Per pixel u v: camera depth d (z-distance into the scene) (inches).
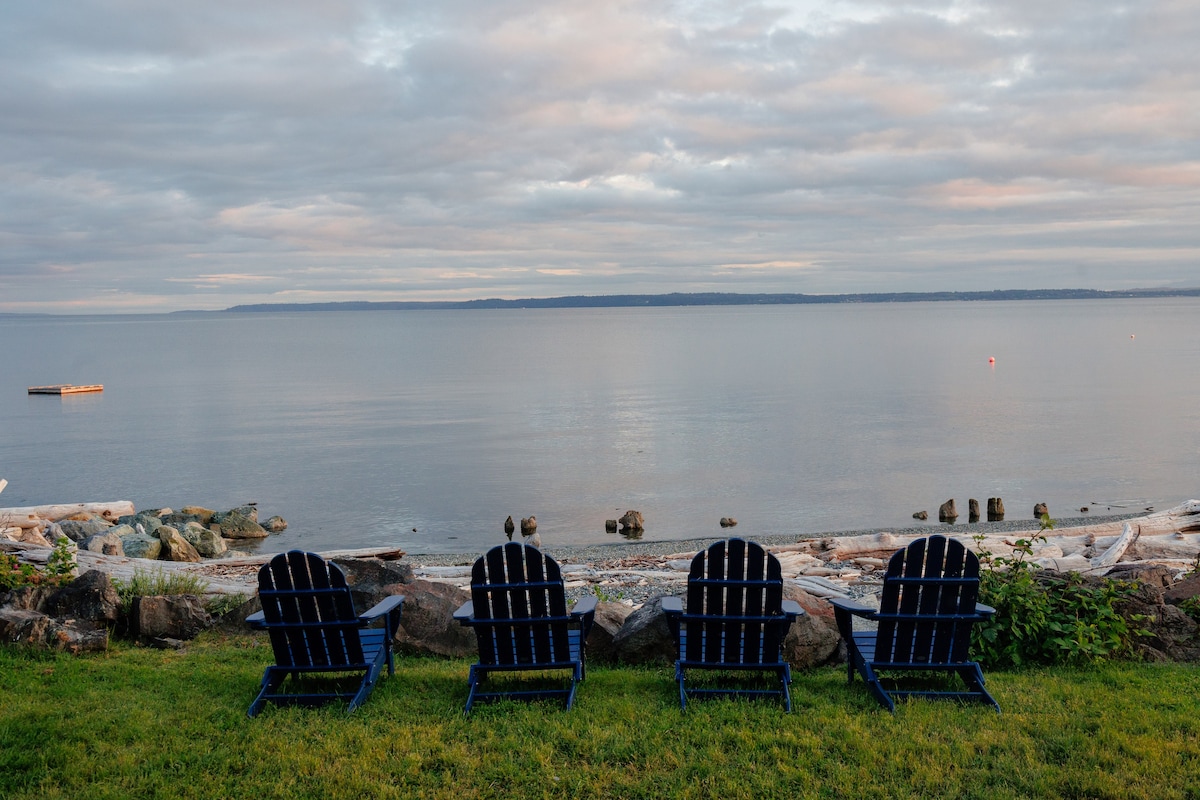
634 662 289.7
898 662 242.1
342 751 211.9
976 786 191.9
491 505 1115.3
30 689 249.8
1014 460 1350.9
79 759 207.3
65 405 2345.0
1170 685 253.6
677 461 1392.7
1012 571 305.1
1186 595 315.6
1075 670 270.8
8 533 707.4
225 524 984.9
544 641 240.5
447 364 3924.7
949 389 2436.0
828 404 2132.1
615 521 979.3
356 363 4124.0
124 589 365.7
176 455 1525.6
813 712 232.7
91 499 1198.9
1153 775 195.6
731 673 268.5
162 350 5944.9
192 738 221.5
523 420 1921.8
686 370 3346.5
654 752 209.6
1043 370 3061.0
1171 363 3324.3
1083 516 975.0
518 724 226.2
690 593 240.1
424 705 241.3
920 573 235.9
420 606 311.4
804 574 543.2
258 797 191.8
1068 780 193.5
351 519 1059.9
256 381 3107.8
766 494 1146.7
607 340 6560.0
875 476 1248.8
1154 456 1359.5
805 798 187.8
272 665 259.3
